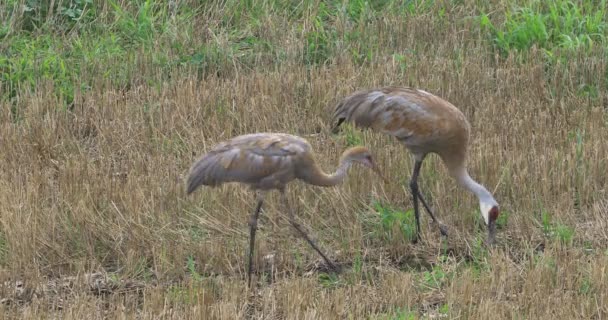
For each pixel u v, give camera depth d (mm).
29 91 21766
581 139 19656
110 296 15344
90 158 19859
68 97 22078
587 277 15633
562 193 18078
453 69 23203
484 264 16203
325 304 14539
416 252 17047
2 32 23516
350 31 24453
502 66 23484
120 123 20578
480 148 19109
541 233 17281
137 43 24062
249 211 17703
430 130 17000
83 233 16828
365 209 18000
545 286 15273
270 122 20906
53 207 17125
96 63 22797
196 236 17125
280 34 24328
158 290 14938
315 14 24922
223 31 24484
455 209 17766
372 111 17516
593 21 24406
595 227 17406
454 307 14859
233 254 16719
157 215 17438
